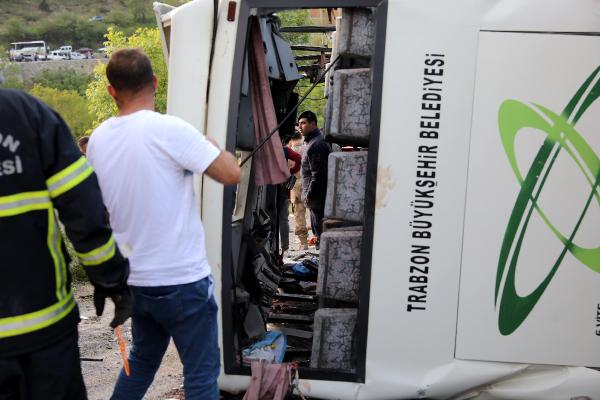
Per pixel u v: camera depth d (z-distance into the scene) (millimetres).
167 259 3221
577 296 3785
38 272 2662
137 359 3637
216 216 3926
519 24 3695
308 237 10828
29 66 79312
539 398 3844
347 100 4000
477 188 3760
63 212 2648
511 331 3816
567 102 3713
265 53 4695
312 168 7535
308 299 6156
